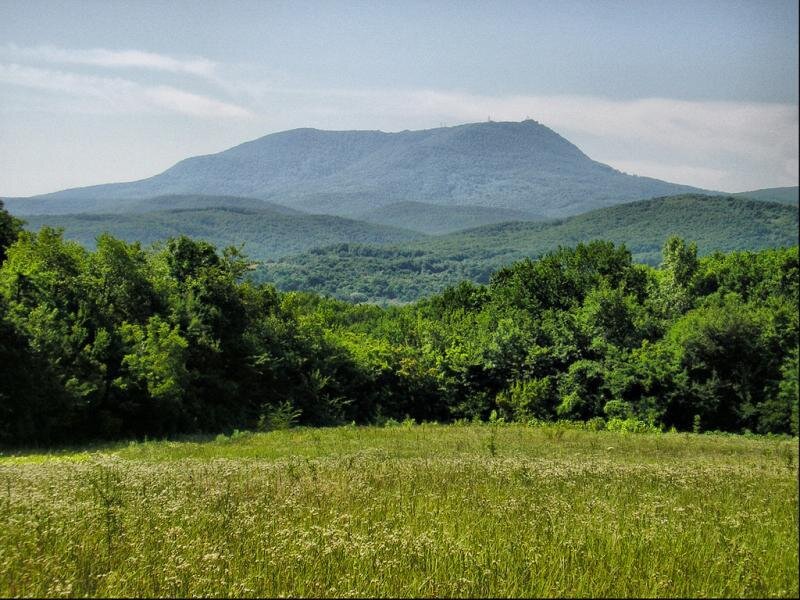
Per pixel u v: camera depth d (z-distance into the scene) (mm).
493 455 23328
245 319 47906
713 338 49625
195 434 38031
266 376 47219
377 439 31969
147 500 11641
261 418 41531
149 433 36625
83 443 32125
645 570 7910
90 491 12492
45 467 16938
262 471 16672
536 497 12914
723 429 49312
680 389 49594
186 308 43344
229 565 7840
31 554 8070
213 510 10984
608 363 53312
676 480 15984
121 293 41688
